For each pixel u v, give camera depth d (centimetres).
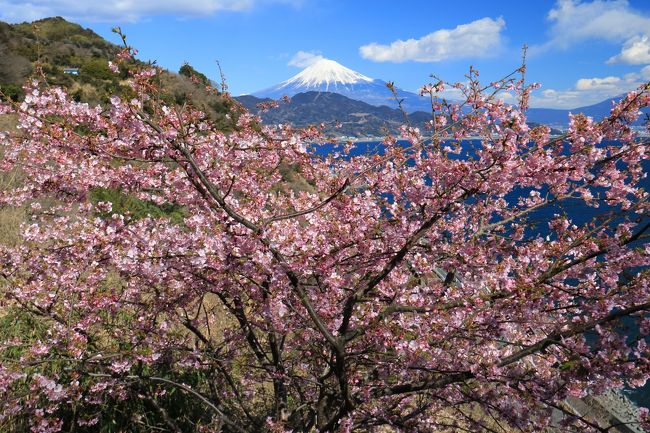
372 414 430
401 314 423
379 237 441
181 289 496
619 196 453
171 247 418
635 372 338
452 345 429
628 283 388
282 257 384
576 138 396
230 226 397
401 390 417
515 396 404
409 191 420
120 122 353
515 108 392
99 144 386
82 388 458
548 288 400
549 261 449
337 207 427
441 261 492
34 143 471
